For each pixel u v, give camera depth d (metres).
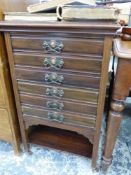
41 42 0.66
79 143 0.98
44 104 0.80
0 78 0.78
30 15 0.69
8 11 0.76
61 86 0.73
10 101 0.85
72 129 0.82
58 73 0.70
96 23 0.59
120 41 0.72
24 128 0.92
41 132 1.06
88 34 0.59
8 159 1.00
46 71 0.71
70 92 0.73
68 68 0.68
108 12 0.58
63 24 0.59
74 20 0.63
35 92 0.78
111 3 0.89
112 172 0.92
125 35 0.73
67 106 0.77
